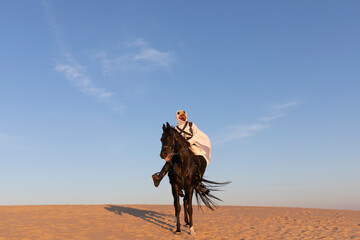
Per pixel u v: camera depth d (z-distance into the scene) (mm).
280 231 9250
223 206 17188
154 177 8172
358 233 8984
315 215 13109
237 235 8547
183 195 8898
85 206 15242
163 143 7602
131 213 12945
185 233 8617
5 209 13797
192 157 8391
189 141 8461
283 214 13477
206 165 9102
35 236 8180
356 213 13828
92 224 10180
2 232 8648
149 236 8344
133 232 8906
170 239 7930
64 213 12664
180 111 8844
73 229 9289
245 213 13883
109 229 9344
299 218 12164
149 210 14133
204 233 8695
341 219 11859
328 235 8648
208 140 9156
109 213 12883
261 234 8742
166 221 10914
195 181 8375
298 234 8789
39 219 11070
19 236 8148
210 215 13141
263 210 15078
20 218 11289
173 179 8141
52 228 9352
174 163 8078
